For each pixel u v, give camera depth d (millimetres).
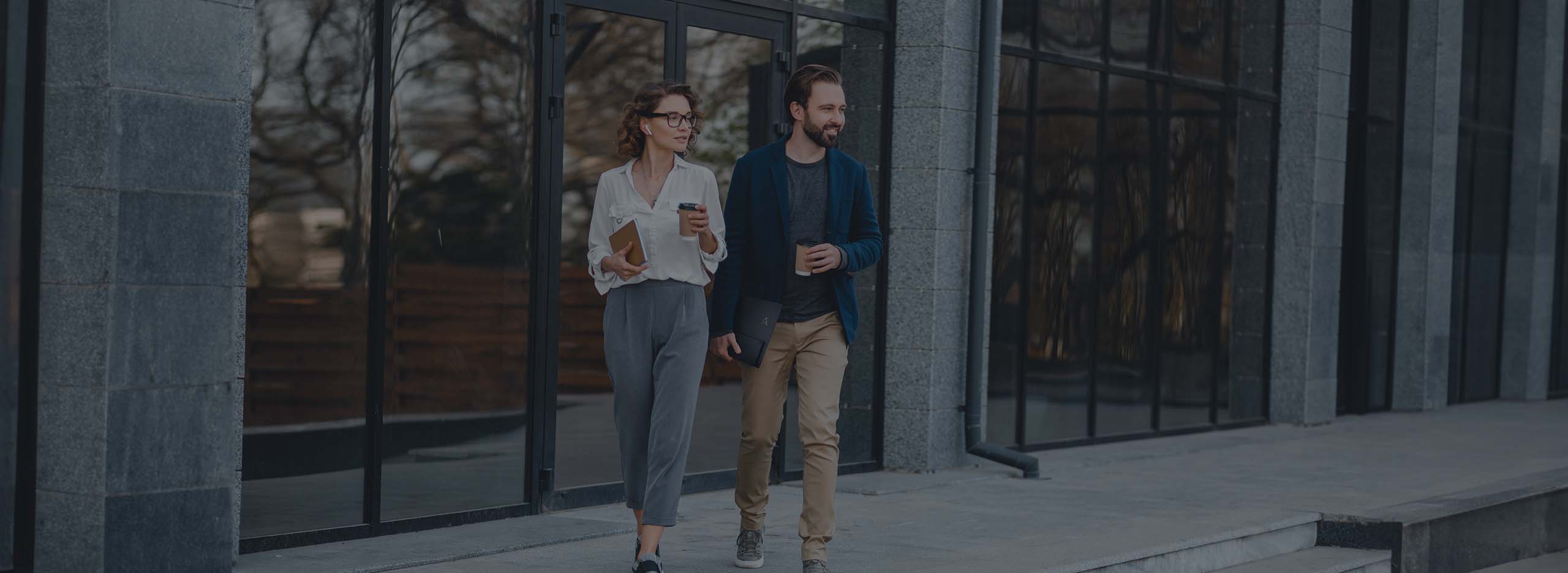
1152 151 10875
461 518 6652
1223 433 11375
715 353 5559
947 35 8688
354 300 6234
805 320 5492
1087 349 10367
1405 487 8500
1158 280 10969
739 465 5684
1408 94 13891
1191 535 6652
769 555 6035
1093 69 10219
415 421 6504
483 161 6715
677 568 5730
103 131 4844
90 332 4898
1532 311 15406
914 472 8758
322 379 6133
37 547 5035
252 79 5848
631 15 7344
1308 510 7562
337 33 6129
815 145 5543
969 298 8906
